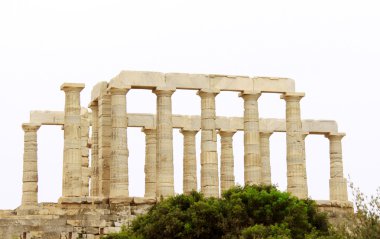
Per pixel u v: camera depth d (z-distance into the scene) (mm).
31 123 105438
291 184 96875
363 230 58312
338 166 112688
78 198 88000
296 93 98000
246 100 96812
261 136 112875
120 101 92188
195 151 107562
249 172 95750
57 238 83188
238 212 75125
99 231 85188
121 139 91562
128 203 88812
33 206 90062
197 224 74188
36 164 105000
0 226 81875
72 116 92875
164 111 92938
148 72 93188
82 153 110312
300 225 74875
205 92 94625
